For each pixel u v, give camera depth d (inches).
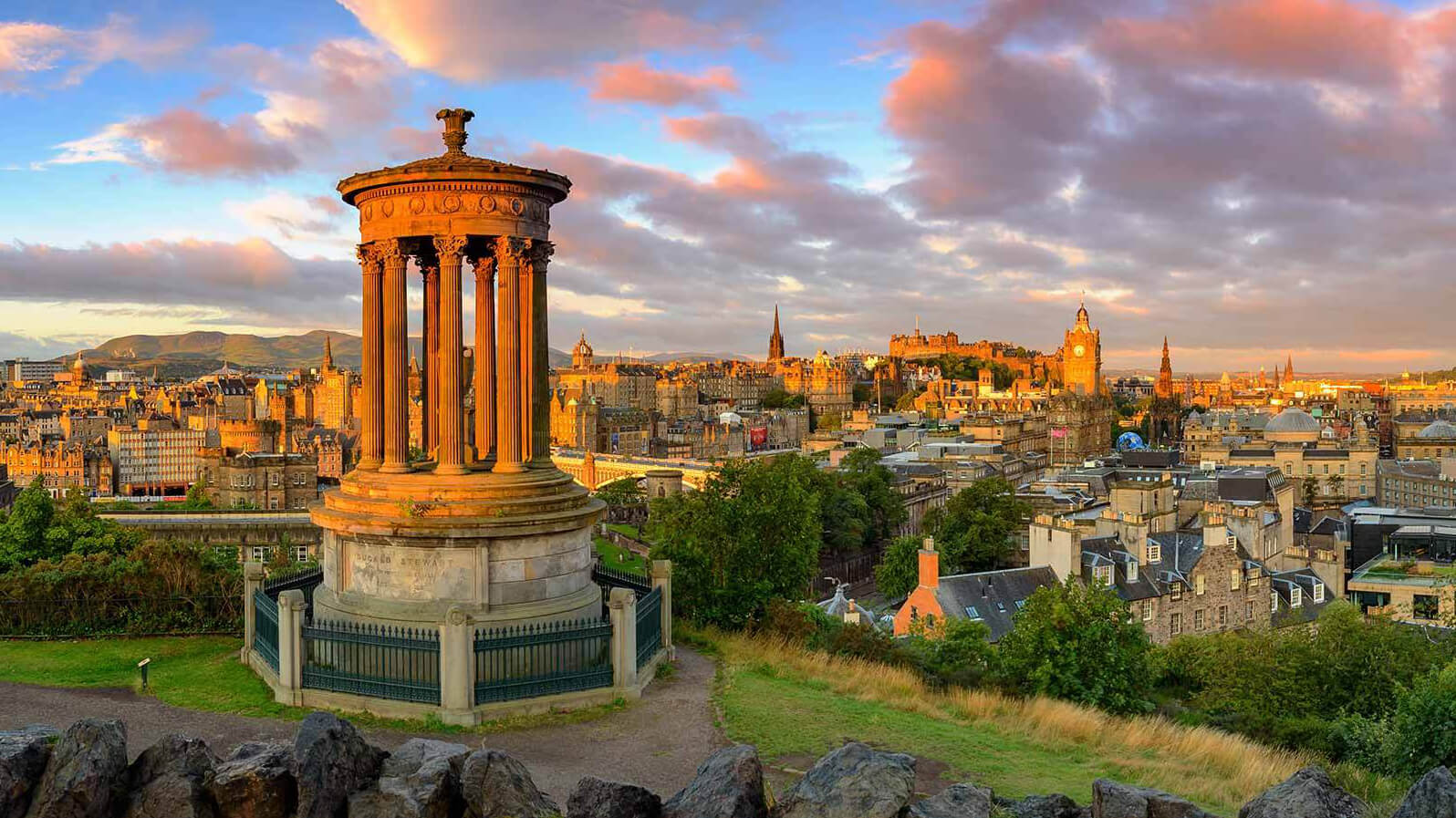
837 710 1302.9
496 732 1163.9
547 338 1472.7
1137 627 2009.1
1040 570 3740.2
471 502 1320.1
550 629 1272.1
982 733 1298.0
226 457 7111.2
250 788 753.6
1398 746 1624.0
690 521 2062.0
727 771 745.6
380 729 1160.8
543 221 1425.9
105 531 2325.3
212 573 1766.7
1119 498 5413.4
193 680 1352.1
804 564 2192.4
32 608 1643.7
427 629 1269.7
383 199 1376.7
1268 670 2316.7
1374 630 2390.5
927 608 3518.7
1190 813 699.4
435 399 1558.8
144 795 756.0
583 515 1391.5
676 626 1742.1
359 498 1349.7
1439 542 4761.3
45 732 797.2
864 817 704.4
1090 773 1154.7
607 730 1179.9
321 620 1373.0
